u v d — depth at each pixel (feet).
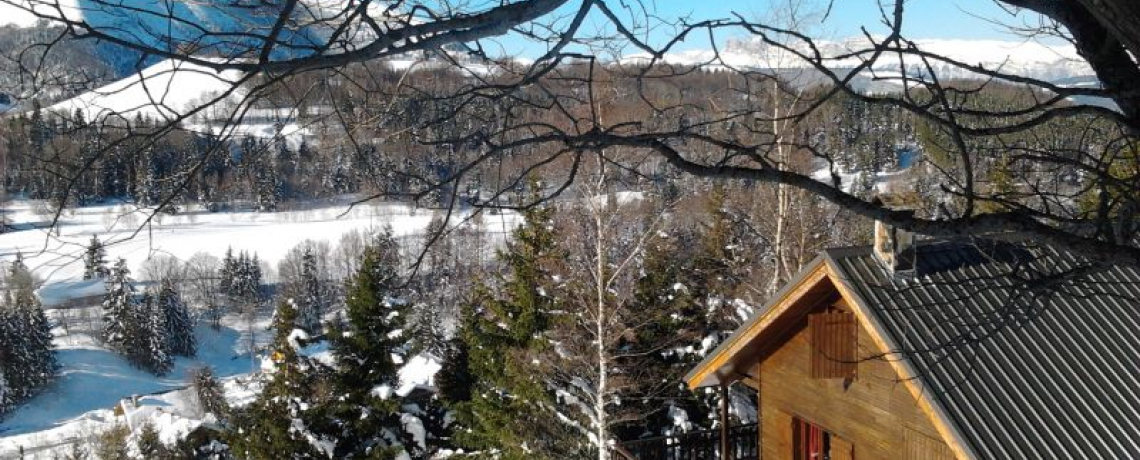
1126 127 7.50
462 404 67.97
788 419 36.01
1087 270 8.65
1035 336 26.09
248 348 149.28
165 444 83.76
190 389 130.31
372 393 64.39
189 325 146.61
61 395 131.44
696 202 64.23
